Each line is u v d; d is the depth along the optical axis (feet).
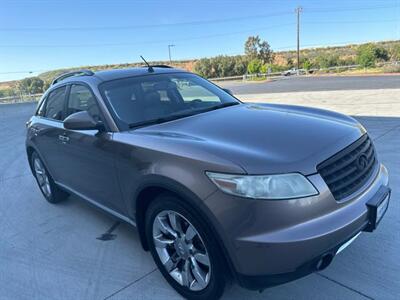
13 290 9.99
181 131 9.24
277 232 6.76
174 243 8.82
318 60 192.85
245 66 229.66
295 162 7.15
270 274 6.89
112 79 11.75
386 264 9.46
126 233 12.75
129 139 9.36
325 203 7.10
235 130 8.85
